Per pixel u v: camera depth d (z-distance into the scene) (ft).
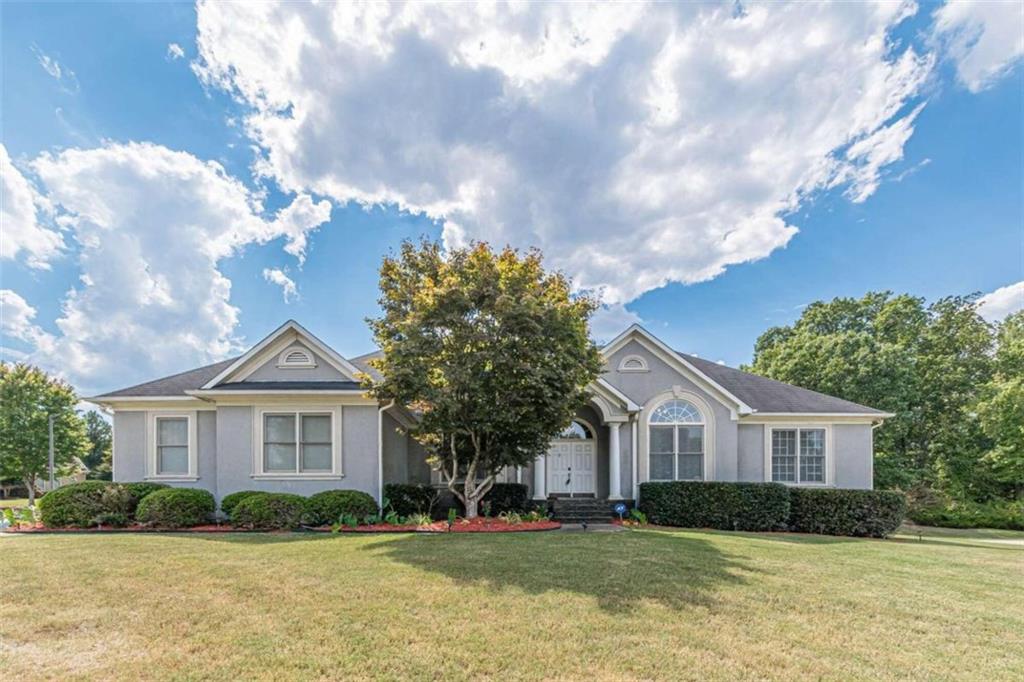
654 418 57.16
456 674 15.23
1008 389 76.07
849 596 23.50
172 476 50.11
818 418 58.70
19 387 105.70
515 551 30.99
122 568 26.73
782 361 103.24
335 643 17.25
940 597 23.89
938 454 92.84
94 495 43.93
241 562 28.02
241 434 47.88
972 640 18.58
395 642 17.37
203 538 36.68
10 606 20.83
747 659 16.51
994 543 48.32
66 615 19.80
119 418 51.06
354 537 37.17
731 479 55.98
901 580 27.02
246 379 49.60
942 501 80.02
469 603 21.18
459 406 42.16
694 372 57.11
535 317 41.88
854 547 38.42
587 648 17.03
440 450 47.85
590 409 60.08
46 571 26.12
